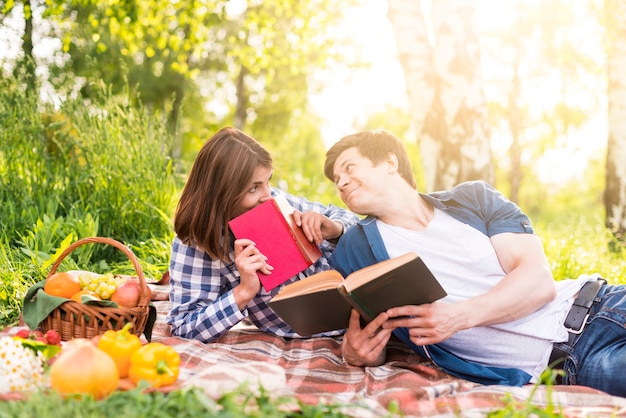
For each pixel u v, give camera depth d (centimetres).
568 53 1773
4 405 199
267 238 297
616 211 788
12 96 595
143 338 307
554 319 277
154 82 1784
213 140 299
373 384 271
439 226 284
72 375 211
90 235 480
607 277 535
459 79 603
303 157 1106
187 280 318
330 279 269
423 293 253
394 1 625
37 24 1266
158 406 199
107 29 1557
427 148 623
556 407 239
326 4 1178
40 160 569
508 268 280
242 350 312
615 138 791
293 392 253
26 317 288
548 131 2317
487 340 277
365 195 287
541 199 3188
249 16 1171
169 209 579
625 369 258
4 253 414
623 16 788
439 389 253
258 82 2247
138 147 588
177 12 1177
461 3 603
